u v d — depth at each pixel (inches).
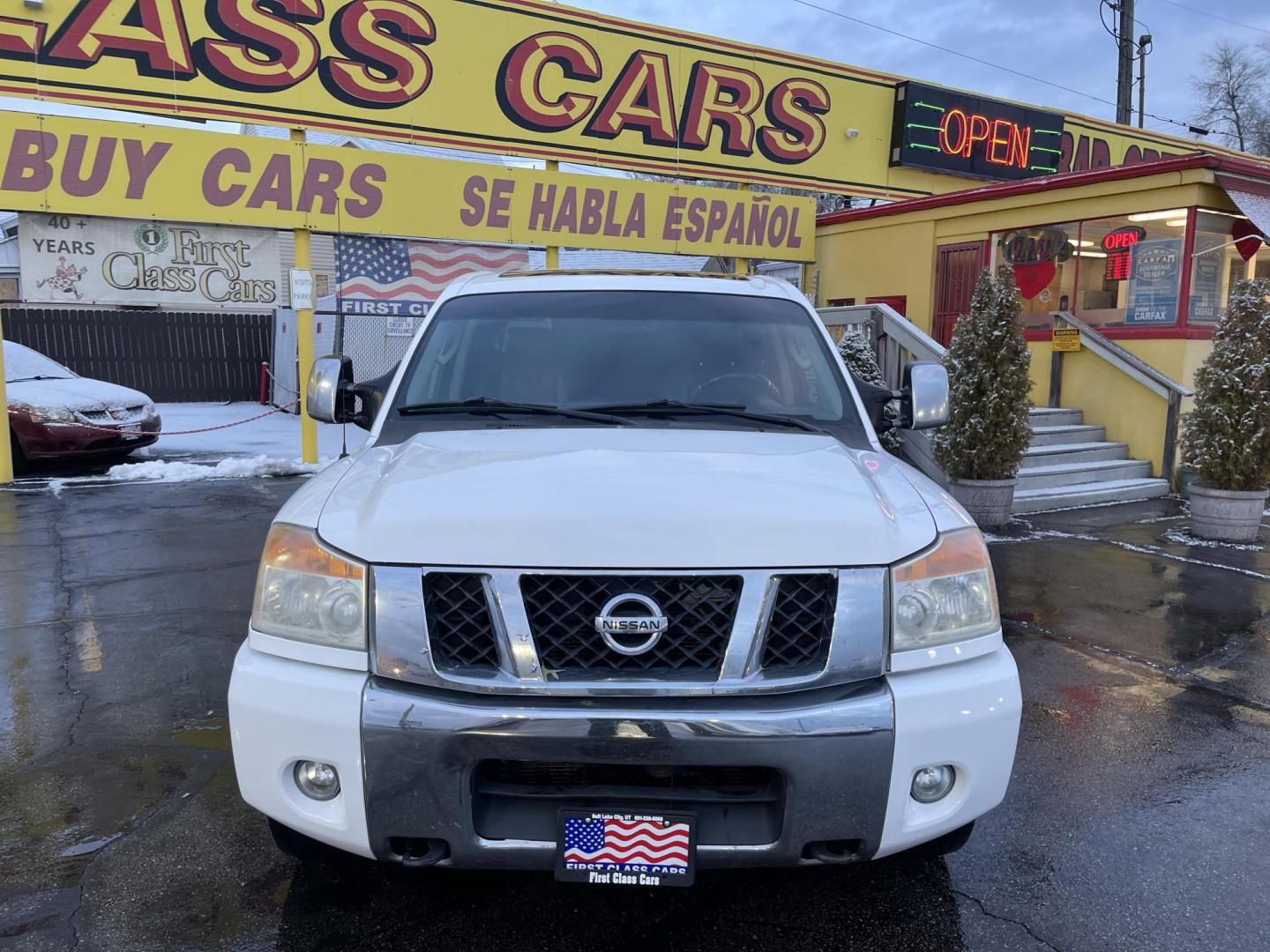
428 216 420.2
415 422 122.8
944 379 136.4
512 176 434.0
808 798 82.1
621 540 83.9
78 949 92.7
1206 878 108.5
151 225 376.8
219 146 374.6
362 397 143.1
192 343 763.4
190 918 98.4
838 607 85.1
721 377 131.6
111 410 425.7
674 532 84.7
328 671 86.0
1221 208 383.2
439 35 409.7
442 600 84.6
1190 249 381.1
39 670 173.3
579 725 80.2
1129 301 406.3
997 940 96.7
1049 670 181.8
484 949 94.5
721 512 87.4
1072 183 414.6
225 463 418.3
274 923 98.0
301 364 420.8
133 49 357.7
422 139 414.0
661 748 80.5
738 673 82.8
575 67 440.1
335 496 97.2
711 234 494.3
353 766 82.8
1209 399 303.7
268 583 91.3
